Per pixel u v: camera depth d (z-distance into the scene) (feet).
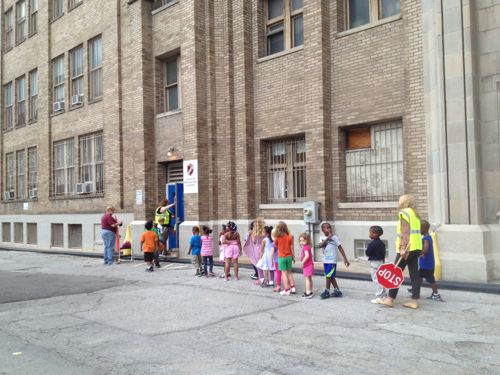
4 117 87.20
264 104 46.85
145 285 33.73
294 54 44.39
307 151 42.47
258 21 47.91
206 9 48.80
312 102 42.16
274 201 46.93
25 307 27.48
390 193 39.22
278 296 28.68
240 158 47.39
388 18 38.63
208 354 18.11
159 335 20.92
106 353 18.57
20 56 81.87
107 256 47.29
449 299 26.61
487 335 19.76
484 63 32.22
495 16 31.89
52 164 72.59
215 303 27.07
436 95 33.50
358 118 40.27
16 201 81.25
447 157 32.09
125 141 57.98
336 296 27.94
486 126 32.09
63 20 70.59
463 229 30.99
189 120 48.26
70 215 67.15
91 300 29.01
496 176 31.76
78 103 66.23
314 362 16.96
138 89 53.83
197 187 47.06
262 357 17.61
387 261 37.81
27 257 58.49
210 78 48.37
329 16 42.45
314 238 41.42
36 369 16.89
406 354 17.54
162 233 47.83
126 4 58.23
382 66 38.91
